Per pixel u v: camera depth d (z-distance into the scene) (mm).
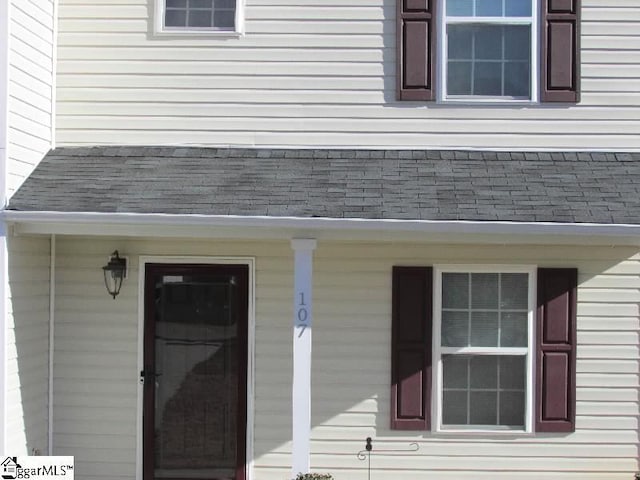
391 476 7023
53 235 7016
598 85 7035
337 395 7055
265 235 6121
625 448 6977
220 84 7117
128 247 7141
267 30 7125
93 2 7168
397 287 7020
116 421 7102
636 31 7035
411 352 7012
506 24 7117
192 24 7199
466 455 7023
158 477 7137
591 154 6996
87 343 7102
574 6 7031
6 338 6086
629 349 6992
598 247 7020
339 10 7121
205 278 7164
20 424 6395
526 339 7043
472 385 7070
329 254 7090
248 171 6691
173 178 6543
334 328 7074
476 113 7055
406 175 6648
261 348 7121
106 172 6645
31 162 6594
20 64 6332
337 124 7078
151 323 7141
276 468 7090
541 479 6980
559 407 6969
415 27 7062
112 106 7117
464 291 7094
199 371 7176
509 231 5914
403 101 7062
